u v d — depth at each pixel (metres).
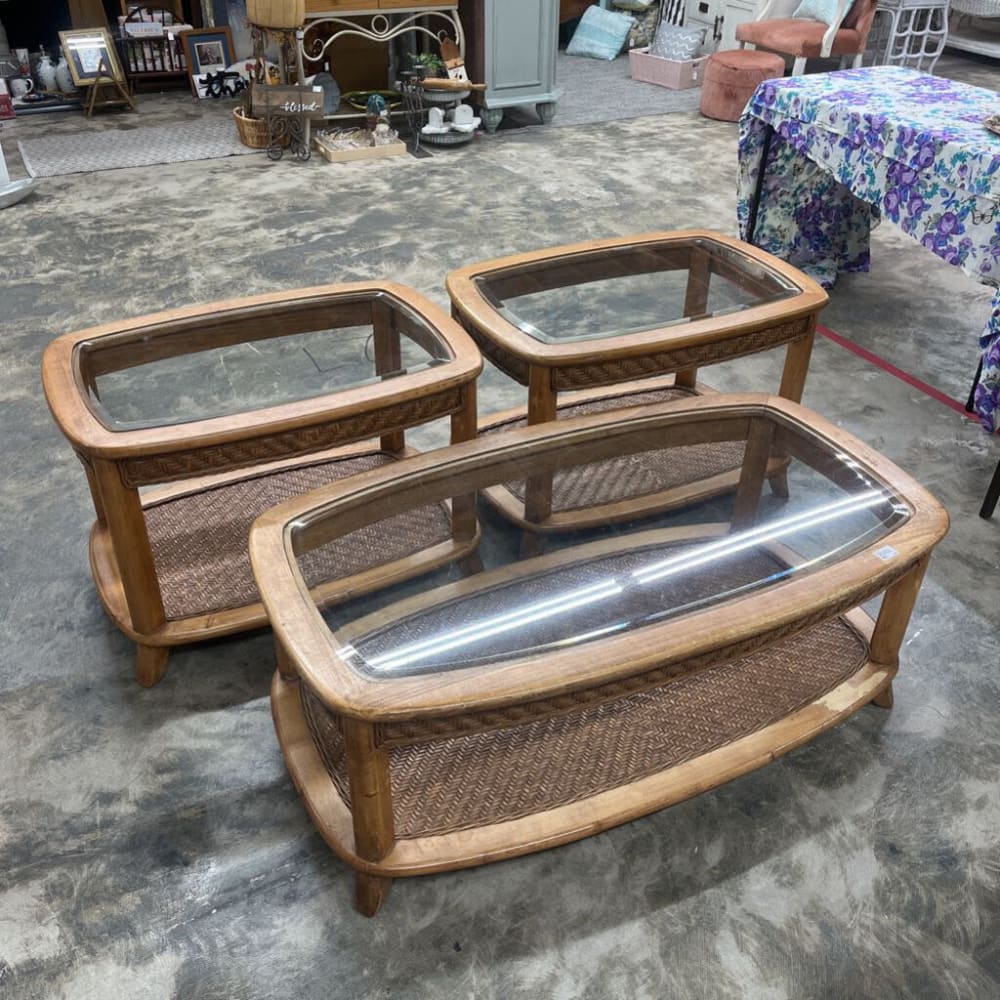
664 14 6.92
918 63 6.21
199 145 4.96
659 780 1.50
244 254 3.73
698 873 1.52
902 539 1.51
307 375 1.85
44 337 3.13
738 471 1.80
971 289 3.60
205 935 1.42
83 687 1.84
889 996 1.36
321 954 1.40
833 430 1.76
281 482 2.16
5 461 2.52
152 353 1.98
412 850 1.39
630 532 1.66
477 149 4.98
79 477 2.46
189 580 1.90
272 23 4.41
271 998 1.35
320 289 2.17
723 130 5.36
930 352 3.14
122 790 1.64
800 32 5.37
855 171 2.87
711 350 2.03
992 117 2.62
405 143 5.02
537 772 1.51
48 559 2.18
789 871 1.53
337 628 1.33
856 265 3.66
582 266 2.31
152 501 2.09
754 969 1.39
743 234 3.52
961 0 6.54
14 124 5.30
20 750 1.71
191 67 5.68
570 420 1.79
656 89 6.21
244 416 1.67
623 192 4.38
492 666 1.27
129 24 5.70
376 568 1.49
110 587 1.89
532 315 2.05
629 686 1.33
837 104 2.89
